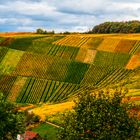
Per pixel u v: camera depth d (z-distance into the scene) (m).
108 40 169.50
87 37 175.00
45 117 85.19
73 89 135.00
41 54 156.50
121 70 143.50
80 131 34.06
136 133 33.38
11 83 135.75
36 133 66.94
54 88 135.25
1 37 172.38
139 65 145.75
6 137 39.38
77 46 164.12
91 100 35.09
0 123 38.34
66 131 34.56
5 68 146.88
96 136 33.56
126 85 116.19
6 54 154.88
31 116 82.38
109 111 33.94
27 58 152.75
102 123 33.62
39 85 136.12
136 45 161.88
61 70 146.38
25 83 136.38
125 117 33.75
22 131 40.28
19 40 168.75
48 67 147.62
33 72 144.38
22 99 128.88
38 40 169.12
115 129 33.12
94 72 144.38
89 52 159.00
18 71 144.62
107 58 154.50
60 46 163.75
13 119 39.56
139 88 109.06
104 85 131.75
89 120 33.91
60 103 112.06
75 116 34.81
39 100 128.62
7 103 40.06
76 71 145.75
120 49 160.50
